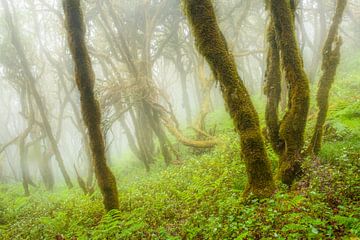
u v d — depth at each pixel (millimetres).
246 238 4758
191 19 6242
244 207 5691
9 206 13273
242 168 8289
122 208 8594
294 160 6660
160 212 7086
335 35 7379
